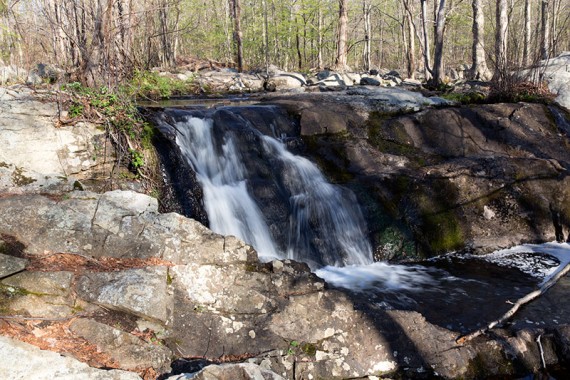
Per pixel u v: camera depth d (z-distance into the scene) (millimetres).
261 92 14656
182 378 3680
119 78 8211
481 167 8039
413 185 7730
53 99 6398
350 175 8047
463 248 7449
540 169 8070
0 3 7719
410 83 16906
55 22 7223
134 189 6438
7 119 5957
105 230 4809
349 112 9039
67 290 4164
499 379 4574
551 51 12484
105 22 7512
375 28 41562
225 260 4859
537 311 5504
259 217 7180
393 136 8812
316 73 19562
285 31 28984
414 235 7371
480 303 5754
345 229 7359
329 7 30094
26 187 5414
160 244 4773
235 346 4379
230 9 32781
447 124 9031
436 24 15086
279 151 8250
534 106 9711
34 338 3768
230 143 7867
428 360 4555
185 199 6762
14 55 9188
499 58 11844
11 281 4094
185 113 7859
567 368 4707
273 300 4688
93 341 3936
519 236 7633
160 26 17734
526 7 19891
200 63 23203
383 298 5898
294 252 7121
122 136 6645
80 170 6277
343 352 4469
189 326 4375
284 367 4312
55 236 4648
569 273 6555
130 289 4254
